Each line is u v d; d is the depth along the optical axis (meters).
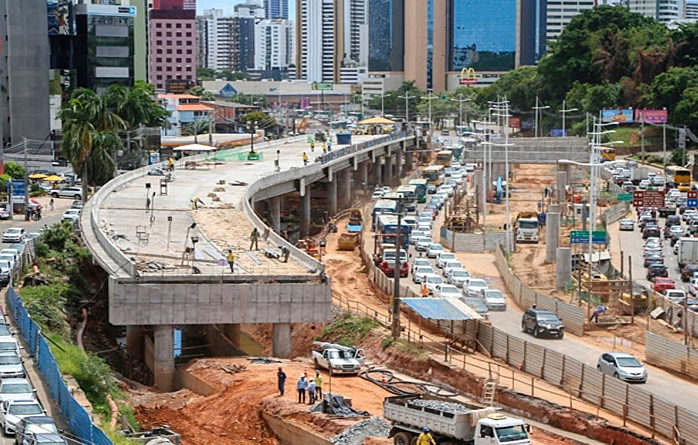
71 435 68.69
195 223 136.50
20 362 84.25
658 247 168.00
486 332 104.12
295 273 108.00
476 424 71.25
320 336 117.00
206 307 102.19
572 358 94.31
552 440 80.69
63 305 118.56
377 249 161.88
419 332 112.12
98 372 87.81
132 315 101.06
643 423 82.31
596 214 198.75
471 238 171.62
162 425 86.06
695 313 114.56
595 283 126.44
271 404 87.38
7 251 134.25
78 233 153.25
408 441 74.44
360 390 93.00
